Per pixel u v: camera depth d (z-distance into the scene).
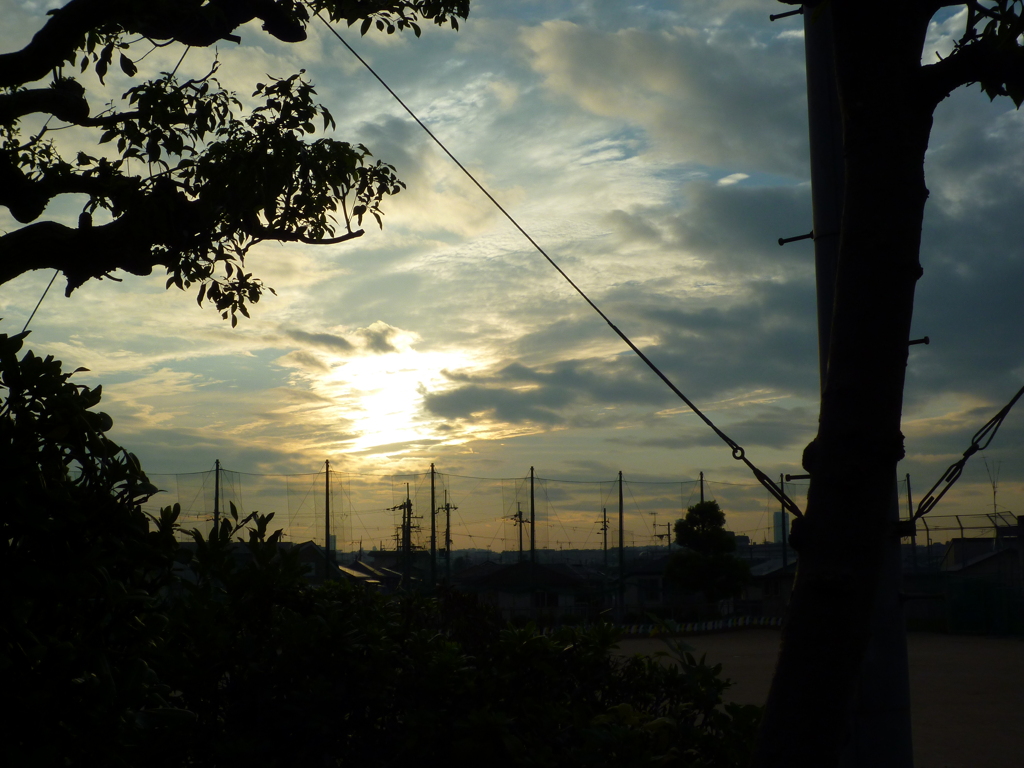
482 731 2.82
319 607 3.35
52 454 1.98
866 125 1.98
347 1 5.92
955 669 22.88
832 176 3.61
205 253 5.57
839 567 1.84
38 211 5.24
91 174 5.29
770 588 53.84
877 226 1.93
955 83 1.99
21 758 1.74
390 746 2.97
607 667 3.42
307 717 2.87
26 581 1.80
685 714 3.14
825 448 1.92
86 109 5.42
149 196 4.97
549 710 3.05
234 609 3.17
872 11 1.99
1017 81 2.01
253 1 5.32
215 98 5.48
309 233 5.82
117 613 2.03
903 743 3.38
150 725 2.55
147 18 4.91
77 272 4.94
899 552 3.44
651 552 60.62
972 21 2.28
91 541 2.00
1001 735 12.39
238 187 5.23
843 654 1.83
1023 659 25.98
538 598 44.53
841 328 1.95
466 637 4.27
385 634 3.32
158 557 2.17
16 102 5.18
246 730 2.91
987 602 38.16
